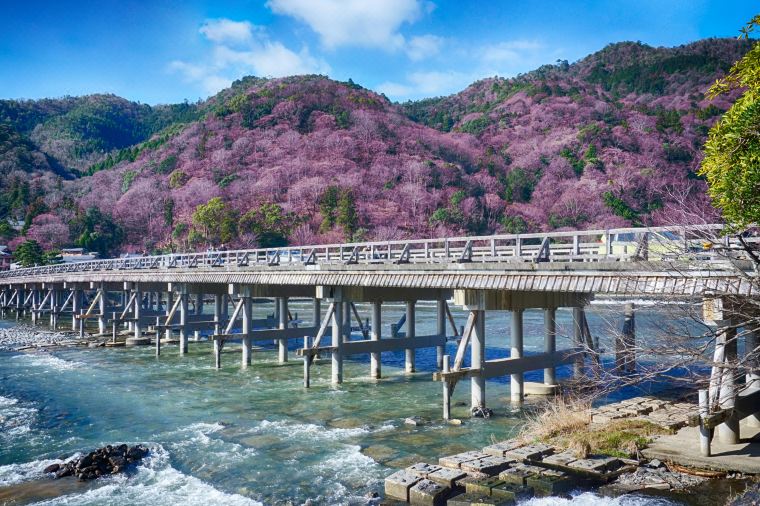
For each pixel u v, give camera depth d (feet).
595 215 300.40
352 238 306.76
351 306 116.88
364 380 82.89
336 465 45.47
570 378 69.51
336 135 423.23
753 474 34.88
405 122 485.15
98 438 55.52
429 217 334.65
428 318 183.83
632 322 66.33
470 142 460.55
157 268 122.52
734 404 38.73
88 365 100.78
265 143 437.58
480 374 59.11
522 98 519.60
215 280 101.50
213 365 99.86
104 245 355.77
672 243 38.96
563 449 41.68
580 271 47.09
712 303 36.99
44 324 179.42
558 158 380.99
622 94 574.97
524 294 62.59
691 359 33.86
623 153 365.20
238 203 354.54
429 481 37.78
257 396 73.36
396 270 64.90
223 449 50.88
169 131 539.70
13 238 343.26
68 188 456.45
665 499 32.91
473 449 48.16
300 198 350.64
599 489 34.94
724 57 594.24
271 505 38.09
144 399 72.95
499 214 347.56
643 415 48.91
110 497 40.37
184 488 41.83
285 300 103.65
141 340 130.21
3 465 47.85
